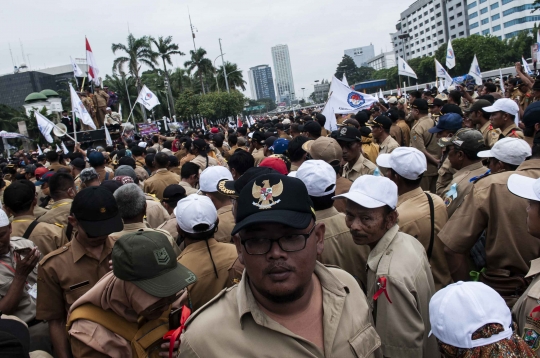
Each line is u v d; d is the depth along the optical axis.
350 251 3.20
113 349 2.35
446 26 123.88
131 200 3.74
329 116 9.64
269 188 1.77
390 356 2.49
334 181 3.27
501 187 3.04
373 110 13.31
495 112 5.66
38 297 3.15
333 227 3.22
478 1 108.75
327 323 1.83
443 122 5.70
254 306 1.75
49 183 4.99
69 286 3.11
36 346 3.44
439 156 7.20
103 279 2.46
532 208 2.38
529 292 2.26
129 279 2.25
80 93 17.91
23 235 4.29
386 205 2.71
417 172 3.41
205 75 63.44
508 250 3.01
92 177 5.57
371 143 7.12
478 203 3.10
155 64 48.59
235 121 50.34
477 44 67.44
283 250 1.73
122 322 2.40
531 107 4.29
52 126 13.27
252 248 1.75
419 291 2.59
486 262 3.24
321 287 1.96
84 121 13.23
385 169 3.63
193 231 3.20
